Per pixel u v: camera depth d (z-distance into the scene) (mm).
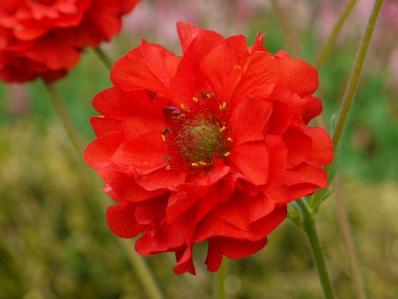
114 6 234
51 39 239
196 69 164
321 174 149
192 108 166
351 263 218
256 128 150
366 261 304
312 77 153
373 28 172
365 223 312
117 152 160
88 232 322
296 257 310
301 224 175
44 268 322
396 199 317
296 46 234
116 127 165
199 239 153
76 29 236
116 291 317
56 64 237
